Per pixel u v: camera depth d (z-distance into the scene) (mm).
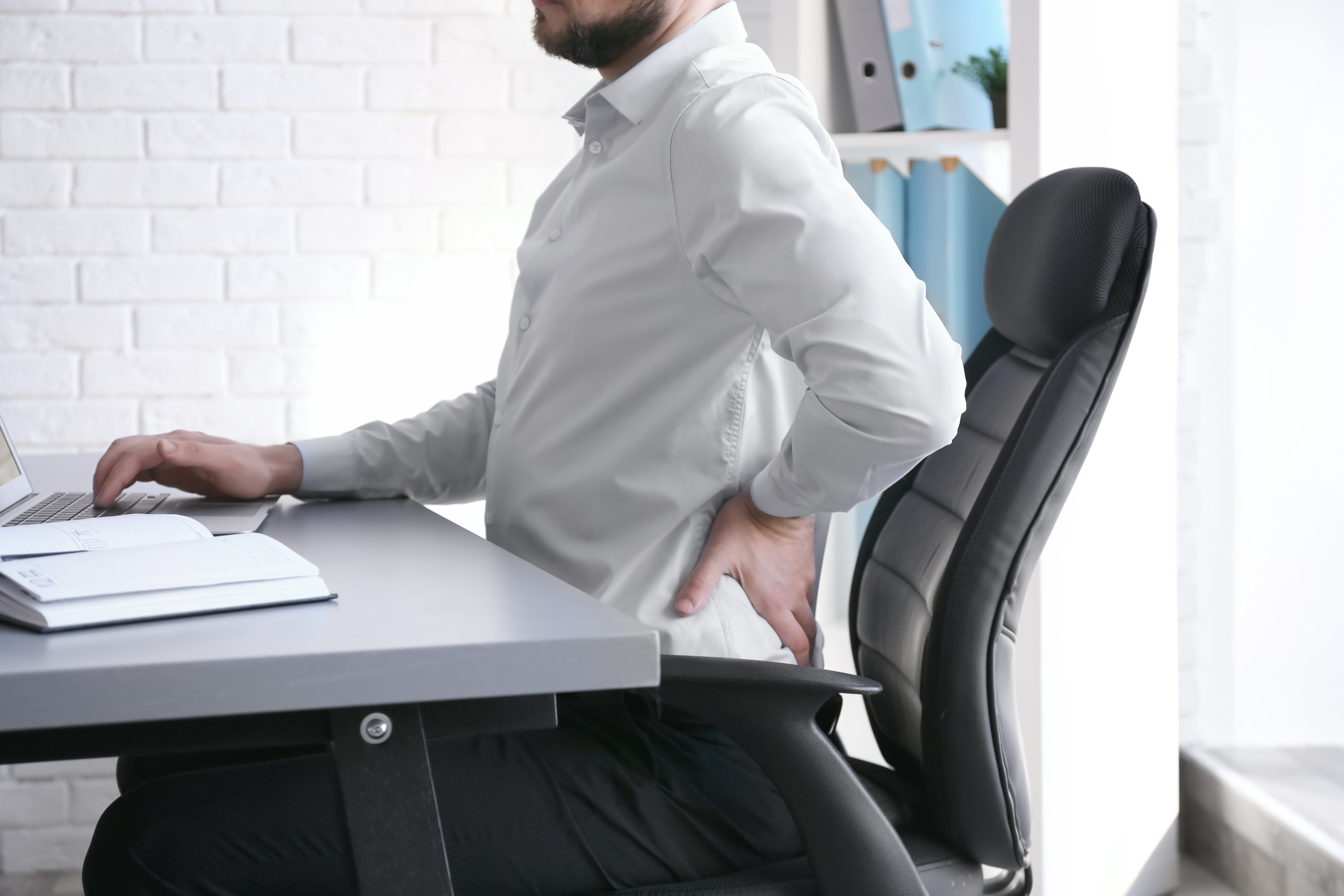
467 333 2189
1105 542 1865
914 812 997
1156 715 1915
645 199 1091
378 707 634
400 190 2162
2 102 2074
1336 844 1757
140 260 2123
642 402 1087
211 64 2113
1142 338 1874
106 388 2131
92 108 2098
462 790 873
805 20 1885
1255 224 2002
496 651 608
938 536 1061
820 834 816
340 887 825
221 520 1068
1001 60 1901
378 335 2176
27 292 2104
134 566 701
